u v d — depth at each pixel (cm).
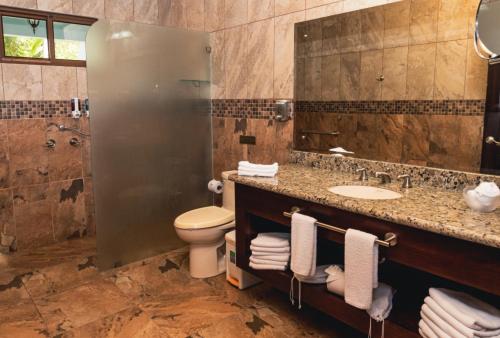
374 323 172
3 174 309
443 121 197
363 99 230
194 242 268
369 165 230
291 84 270
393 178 219
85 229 359
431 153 204
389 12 212
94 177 276
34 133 320
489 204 151
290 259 213
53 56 323
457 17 187
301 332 212
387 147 222
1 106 301
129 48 284
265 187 210
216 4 321
